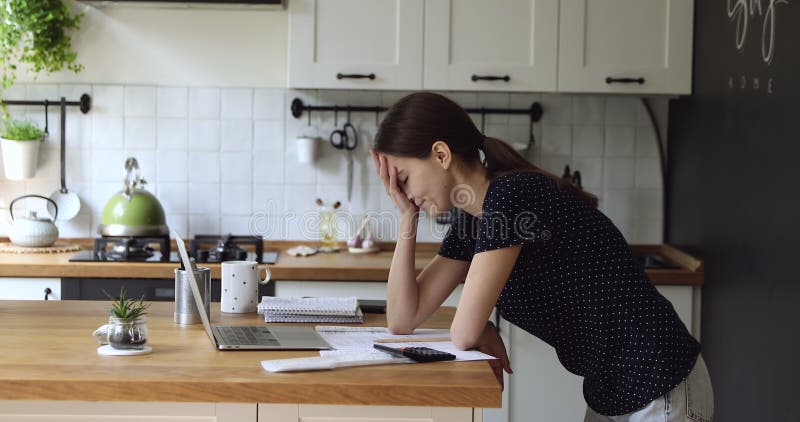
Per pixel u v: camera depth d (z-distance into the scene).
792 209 2.66
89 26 3.85
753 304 2.95
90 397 1.60
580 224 1.81
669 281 3.44
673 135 3.92
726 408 3.20
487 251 1.80
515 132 3.98
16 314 2.22
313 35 3.54
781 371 2.71
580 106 3.97
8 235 3.89
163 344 1.91
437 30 3.55
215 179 3.93
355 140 3.94
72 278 3.31
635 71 3.61
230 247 3.60
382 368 1.75
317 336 2.02
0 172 3.86
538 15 3.57
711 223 3.39
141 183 3.71
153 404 1.64
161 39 3.88
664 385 1.78
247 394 1.61
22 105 3.85
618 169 4.00
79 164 3.89
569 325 1.86
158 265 3.32
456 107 1.92
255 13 3.89
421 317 2.11
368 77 3.54
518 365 3.37
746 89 3.05
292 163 3.94
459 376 1.69
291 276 3.34
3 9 3.67
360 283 3.37
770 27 2.85
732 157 3.18
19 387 1.59
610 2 3.59
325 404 1.63
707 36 3.47
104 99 3.88
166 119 3.90
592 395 1.89
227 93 3.91
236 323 2.18
